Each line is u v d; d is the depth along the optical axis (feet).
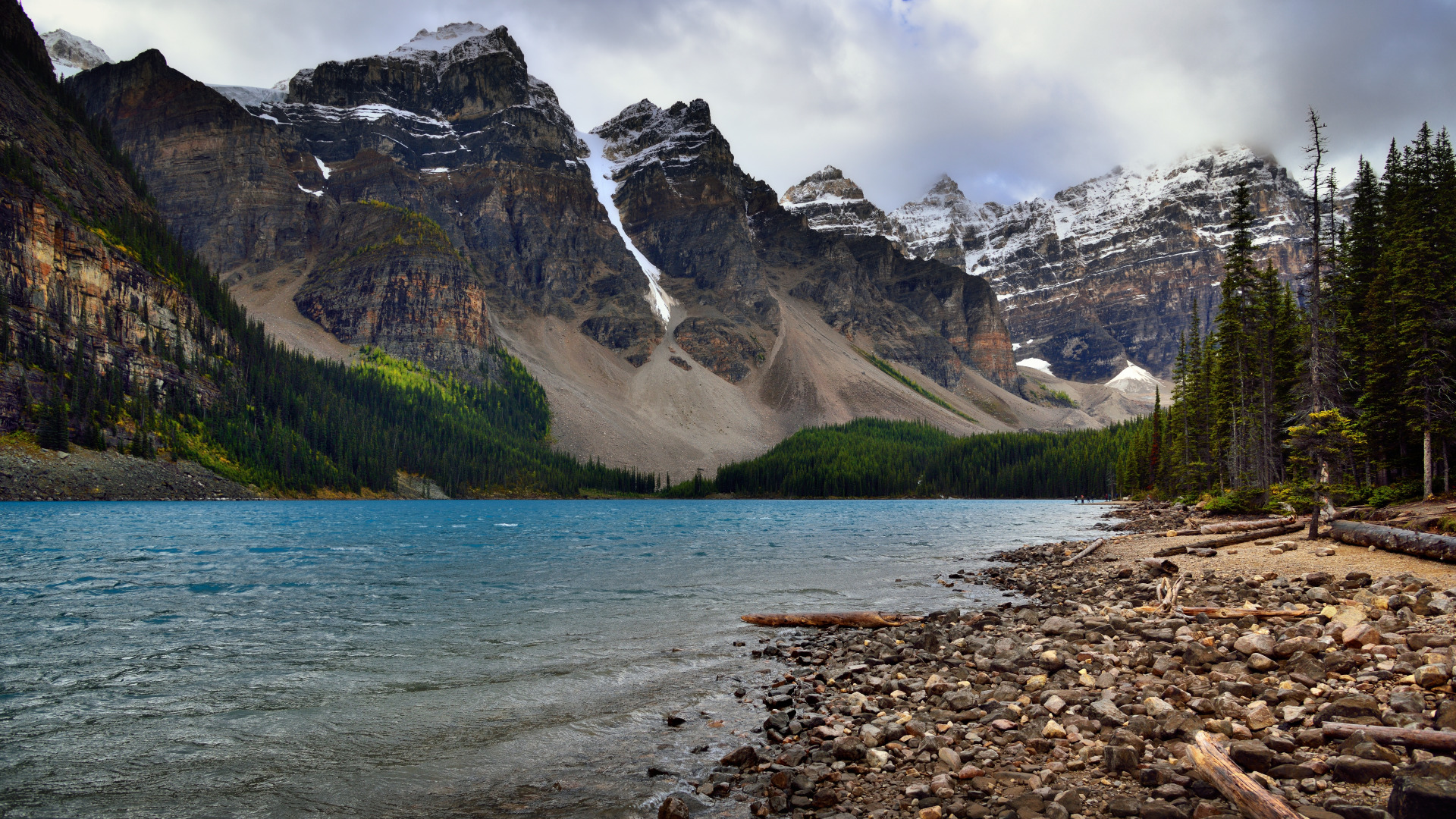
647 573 116.67
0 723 42.34
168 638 65.82
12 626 70.90
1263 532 118.11
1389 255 159.33
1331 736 30.32
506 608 82.79
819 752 36.27
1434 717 30.42
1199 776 28.58
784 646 62.95
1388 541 83.41
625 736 40.52
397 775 35.12
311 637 66.54
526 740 39.96
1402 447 153.79
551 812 30.89
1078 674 45.70
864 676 51.26
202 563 125.80
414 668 55.47
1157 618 62.03
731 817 29.81
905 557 145.18
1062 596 84.23
